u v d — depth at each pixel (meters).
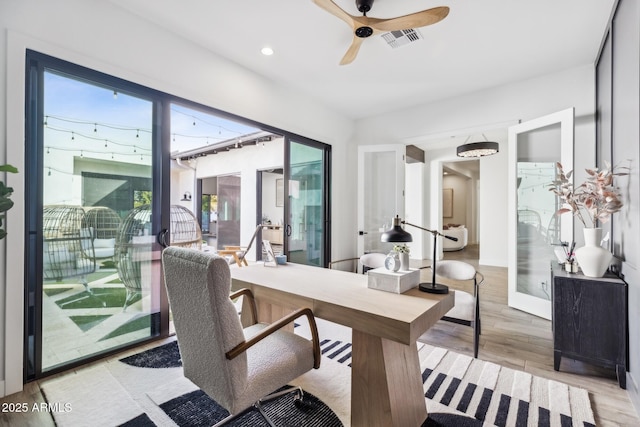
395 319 1.29
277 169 6.36
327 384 1.97
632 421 1.67
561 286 2.20
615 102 2.37
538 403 1.81
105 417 1.65
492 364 2.26
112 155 2.37
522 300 3.47
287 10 2.38
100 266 2.32
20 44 1.87
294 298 1.70
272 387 1.37
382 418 1.44
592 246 2.24
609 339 2.05
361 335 1.52
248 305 2.14
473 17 2.43
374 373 1.47
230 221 7.98
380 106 4.46
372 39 2.75
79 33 2.12
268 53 3.01
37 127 2.01
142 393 1.86
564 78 3.29
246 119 3.42
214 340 1.23
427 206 7.27
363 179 4.70
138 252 2.52
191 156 7.94
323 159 4.62
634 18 1.88
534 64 3.19
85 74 2.20
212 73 2.97
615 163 2.38
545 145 3.37
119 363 2.23
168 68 2.62
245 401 1.26
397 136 4.62
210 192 9.05
